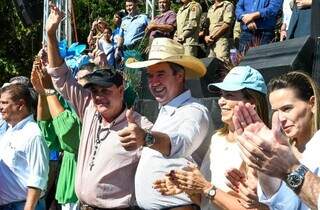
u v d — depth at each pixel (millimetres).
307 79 3172
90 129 4707
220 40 9000
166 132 4062
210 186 3629
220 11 9070
